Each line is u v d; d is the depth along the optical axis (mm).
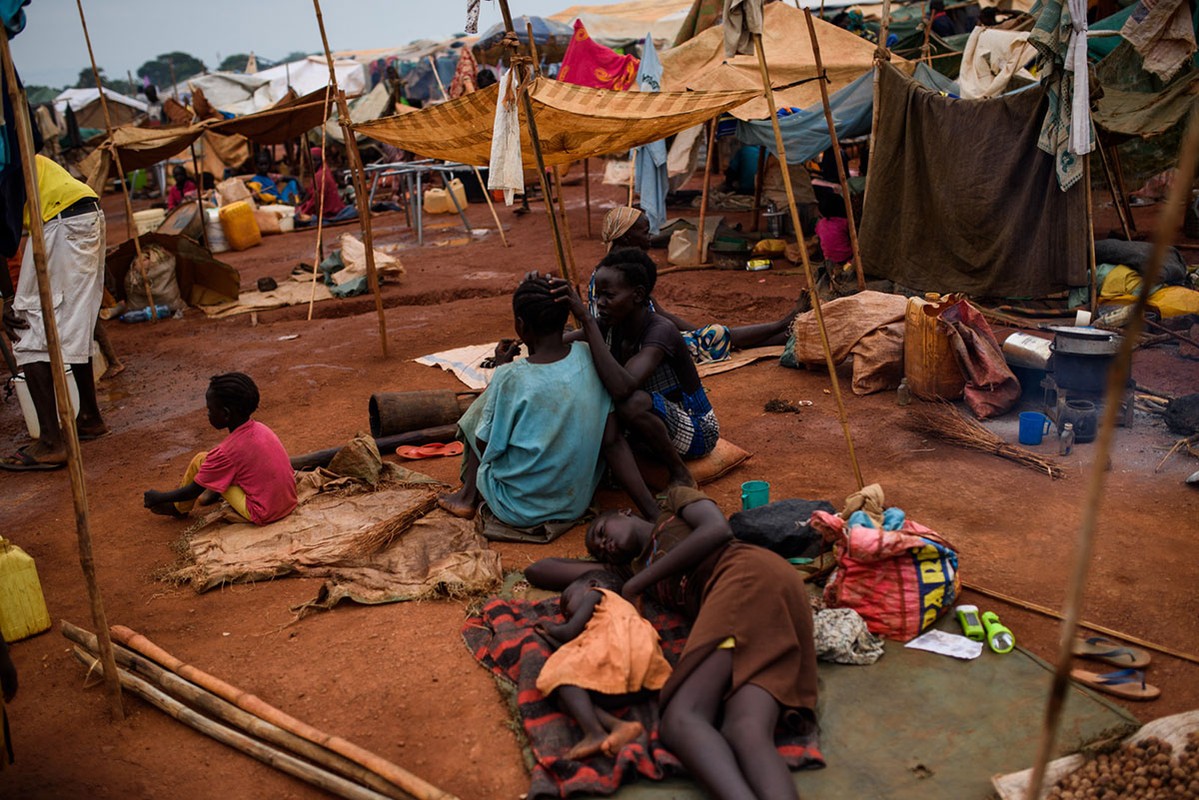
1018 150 8195
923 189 9055
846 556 3684
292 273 13477
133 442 6879
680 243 12164
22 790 3141
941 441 5742
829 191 11219
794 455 5695
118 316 11531
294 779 3146
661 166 12031
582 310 4660
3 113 3582
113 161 12195
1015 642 3600
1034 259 8320
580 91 6289
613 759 2980
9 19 3424
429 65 28109
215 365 8938
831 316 6941
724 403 6762
